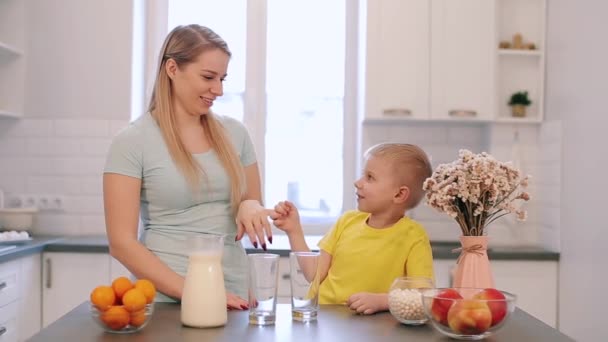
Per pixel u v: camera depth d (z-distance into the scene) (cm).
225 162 190
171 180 183
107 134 362
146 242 188
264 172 393
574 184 318
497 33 361
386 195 179
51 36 361
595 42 299
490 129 369
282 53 393
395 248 180
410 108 358
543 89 360
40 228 364
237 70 392
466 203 162
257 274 146
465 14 358
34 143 364
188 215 187
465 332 133
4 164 365
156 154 183
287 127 394
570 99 326
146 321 140
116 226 178
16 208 349
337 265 184
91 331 139
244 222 180
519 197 163
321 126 395
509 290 331
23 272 299
